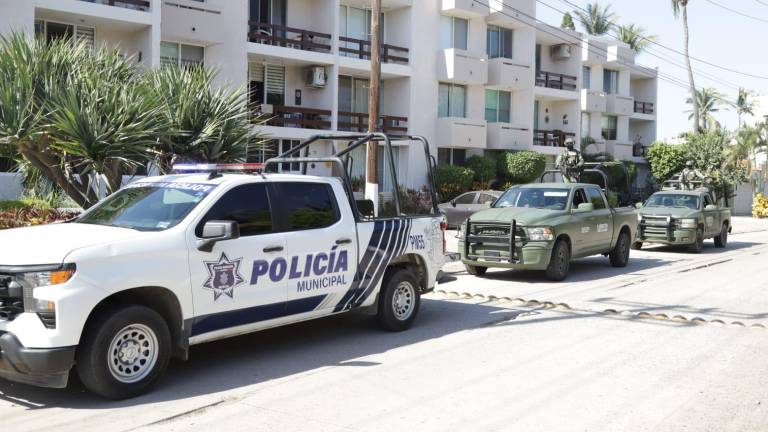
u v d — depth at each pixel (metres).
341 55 27.05
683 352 7.64
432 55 29.06
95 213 7.06
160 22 20.02
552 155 36.44
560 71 38.12
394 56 27.95
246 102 13.33
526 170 30.48
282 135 24.09
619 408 5.71
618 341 8.16
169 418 5.46
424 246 8.86
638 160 43.53
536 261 12.92
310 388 6.27
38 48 11.18
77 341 5.50
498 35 32.56
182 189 6.85
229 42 22.56
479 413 5.59
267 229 6.95
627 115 42.22
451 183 28.27
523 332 8.67
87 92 10.77
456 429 5.22
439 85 29.89
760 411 5.65
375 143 15.76
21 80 10.50
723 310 10.31
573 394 6.09
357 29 27.81
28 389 6.20
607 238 14.98
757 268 15.78
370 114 15.90
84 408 5.70
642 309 10.35
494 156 32.44
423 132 28.86
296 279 7.13
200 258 6.29
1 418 5.46
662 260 17.58
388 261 8.30
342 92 27.77
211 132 11.74
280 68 25.59
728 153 40.84
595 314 9.88
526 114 32.94
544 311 10.12
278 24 25.45
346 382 6.46
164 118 11.33
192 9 21.22
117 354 5.80
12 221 12.20
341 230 7.66
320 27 26.05
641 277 14.09
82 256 5.57
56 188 12.70
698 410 5.67
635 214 16.34
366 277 7.98
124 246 5.83
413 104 28.39
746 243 23.84
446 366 7.03
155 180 7.27
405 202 26.33
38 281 5.47
